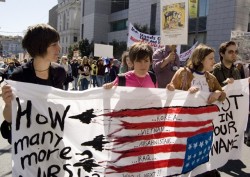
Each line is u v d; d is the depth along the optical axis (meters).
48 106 2.77
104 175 3.04
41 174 2.75
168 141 3.43
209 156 3.87
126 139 3.16
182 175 3.55
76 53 24.72
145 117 3.27
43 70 2.70
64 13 103.25
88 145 2.96
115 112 3.10
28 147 2.70
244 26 34.75
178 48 8.45
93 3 75.06
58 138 2.82
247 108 4.10
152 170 3.32
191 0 10.23
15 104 2.63
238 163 5.44
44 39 2.53
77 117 2.90
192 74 3.87
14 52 115.00
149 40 12.60
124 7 69.31
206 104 3.72
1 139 6.25
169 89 3.39
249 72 8.01
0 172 4.60
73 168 2.89
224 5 35.09
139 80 3.43
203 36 38.47
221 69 4.80
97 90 3.01
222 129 3.95
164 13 4.28
